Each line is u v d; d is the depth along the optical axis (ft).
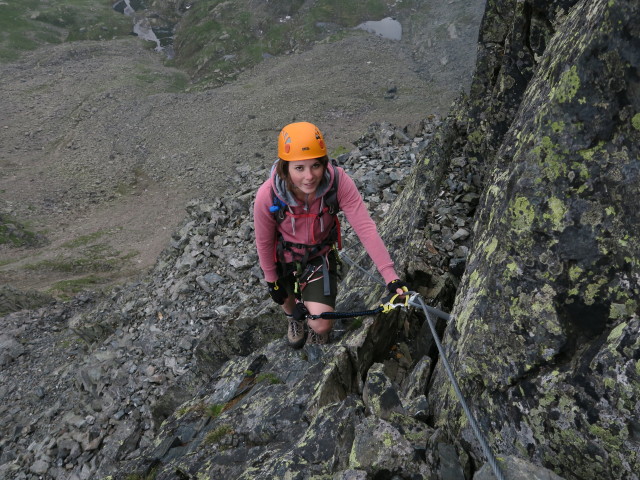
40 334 89.81
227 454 12.10
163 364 34.60
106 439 33.04
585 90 7.35
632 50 6.65
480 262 9.78
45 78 309.42
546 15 16.20
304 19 350.64
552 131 7.88
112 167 232.32
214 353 23.94
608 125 7.18
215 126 256.93
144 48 352.90
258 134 249.75
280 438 12.15
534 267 8.16
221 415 14.16
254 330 22.49
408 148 44.57
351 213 11.36
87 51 338.54
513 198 8.46
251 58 326.85
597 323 7.53
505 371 8.63
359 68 302.25
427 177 20.59
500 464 7.85
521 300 8.36
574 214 7.66
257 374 15.97
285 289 13.30
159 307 39.40
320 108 265.95
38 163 236.22
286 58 327.06
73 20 367.04
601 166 7.32
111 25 370.53
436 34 319.88
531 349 8.23
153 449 14.67
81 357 59.41
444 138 21.58
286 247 11.93
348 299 16.44
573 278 7.71
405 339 15.16
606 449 7.23
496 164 10.75
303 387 13.37
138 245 176.35
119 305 52.70
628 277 7.16
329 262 12.51
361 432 9.43
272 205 11.07
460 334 9.87
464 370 9.44
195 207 60.95
